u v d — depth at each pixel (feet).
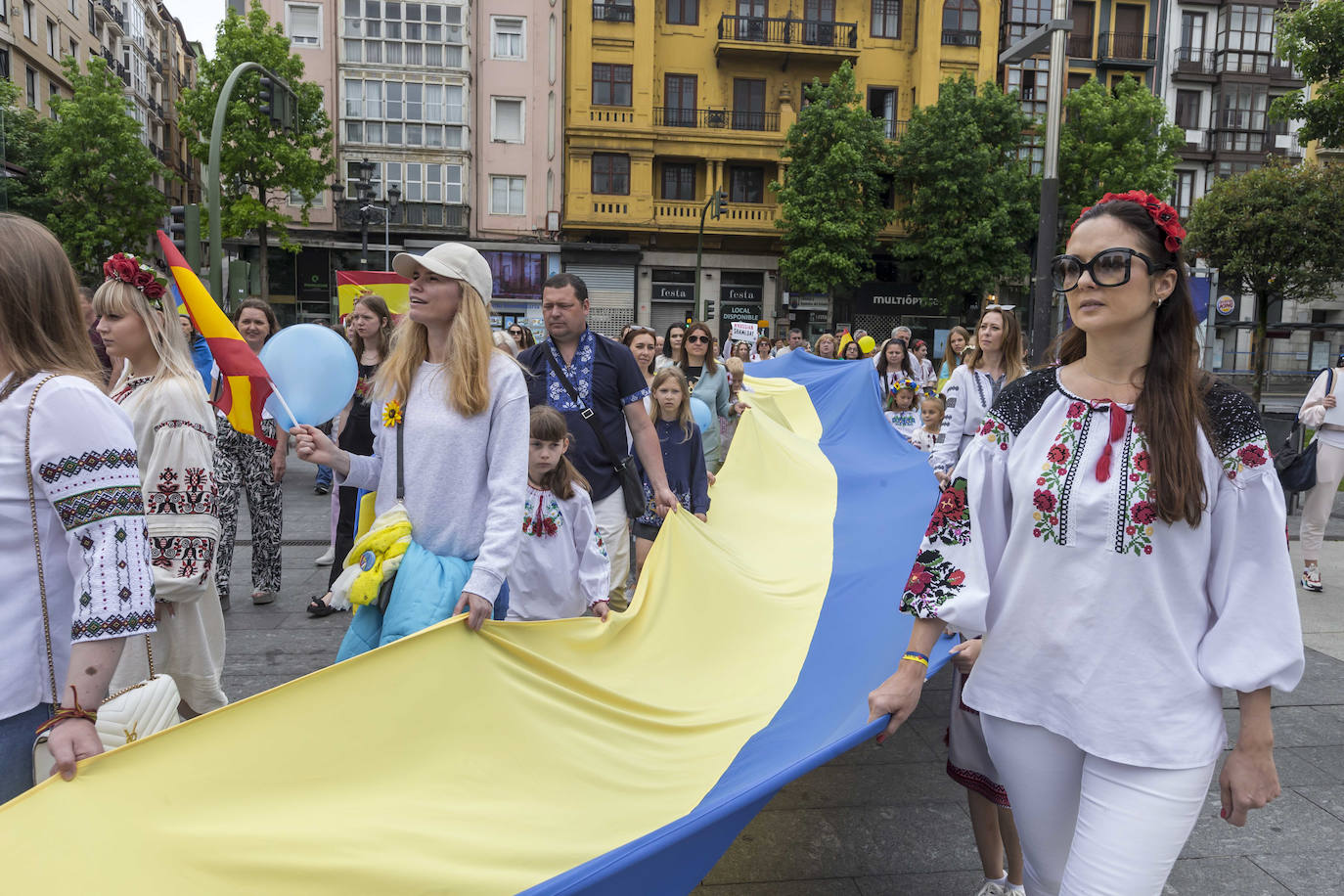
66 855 5.49
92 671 5.92
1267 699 5.96
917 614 6.51
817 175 107.34
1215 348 127.75
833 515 18.02
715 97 117.39
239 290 37.83
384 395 9.44
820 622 12.69
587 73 111.96
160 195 106.22
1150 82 127.13
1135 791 6.04
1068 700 6.25
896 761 13.16
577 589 12.48
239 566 23.68
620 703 9.04
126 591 6.05
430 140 110.11
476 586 8.14
